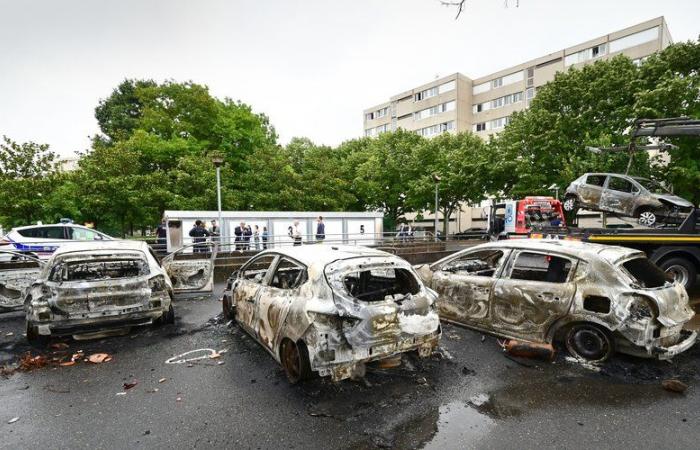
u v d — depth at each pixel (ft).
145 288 17.65
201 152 70.08
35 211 55.06
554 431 9.87
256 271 20.94
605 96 58.18
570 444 9.31
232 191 67.05
